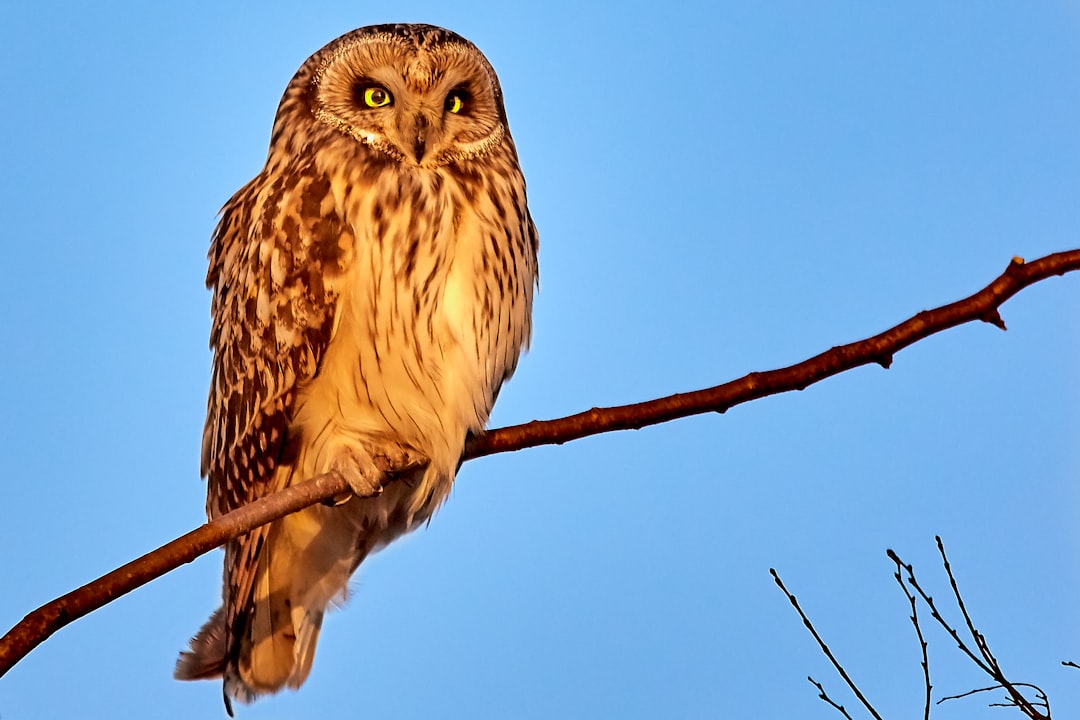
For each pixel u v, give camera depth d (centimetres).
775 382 871
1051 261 841
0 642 636
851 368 861
